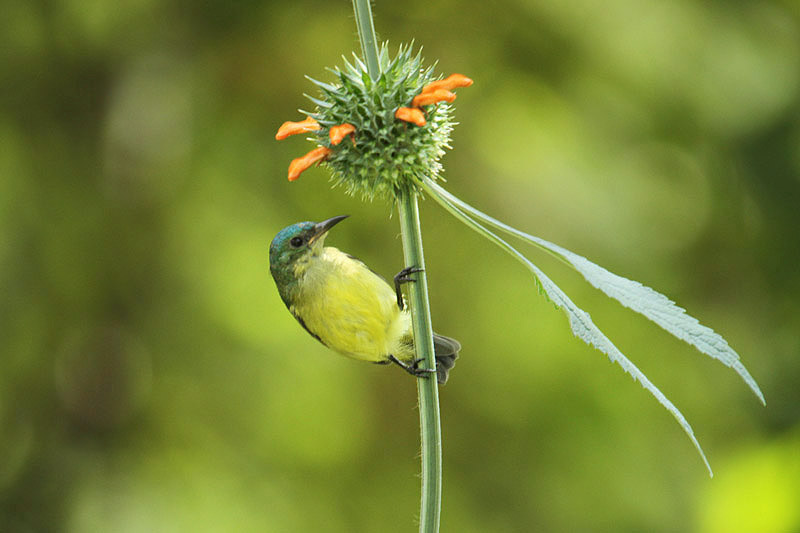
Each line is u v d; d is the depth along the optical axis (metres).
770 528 8.20
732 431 13.59
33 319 13.73
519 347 13.13
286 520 12.77
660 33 13.95
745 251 14.88
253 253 13.21
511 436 13.39
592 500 12.99
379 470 13.38
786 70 14.44
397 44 14.19
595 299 13.28
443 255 13.63
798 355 14.56
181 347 13.50
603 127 13.98
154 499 12.86
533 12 13.92
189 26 14.45
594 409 13.04
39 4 13.88
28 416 13.83
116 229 14.14
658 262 13.59
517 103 13.91
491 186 13.61
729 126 14.45
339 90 4.64
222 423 13.30
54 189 14.08
